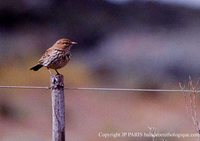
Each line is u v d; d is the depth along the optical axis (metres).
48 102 26.61
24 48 31.41
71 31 33.53
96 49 32.75
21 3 33.12
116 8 34.38
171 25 33.69
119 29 33.97
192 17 33.94
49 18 33.75
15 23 32.88
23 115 25.72
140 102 26.95
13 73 28.38
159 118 23.98
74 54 32.22
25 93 27.11
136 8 34.47
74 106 26.48
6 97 26.62
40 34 32.75
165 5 34.34
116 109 25.98
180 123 21.45
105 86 30.25
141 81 29.73
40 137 24.53
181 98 26.92
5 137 24.41
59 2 34.00
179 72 30.56
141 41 32.78
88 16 34.22
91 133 24.39
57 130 9.61
